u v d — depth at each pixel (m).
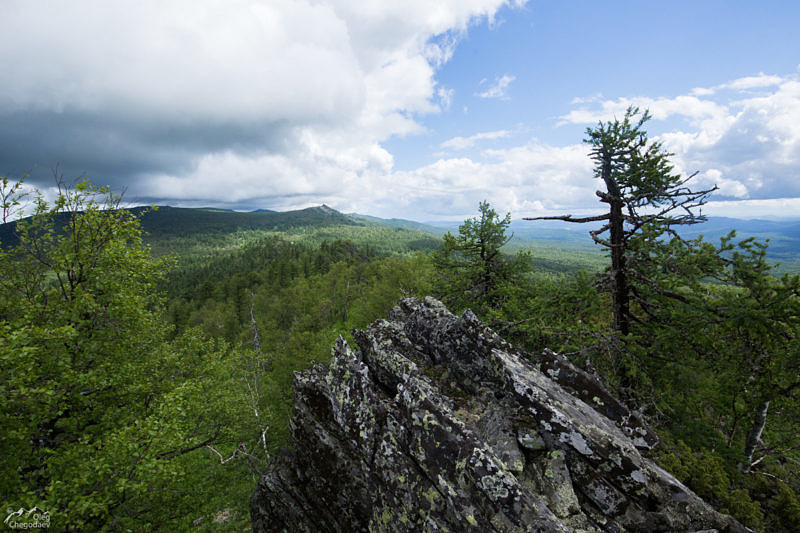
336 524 9.87
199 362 19.58
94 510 9.02
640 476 6.63
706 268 10.64
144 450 10.86
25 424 10.41
